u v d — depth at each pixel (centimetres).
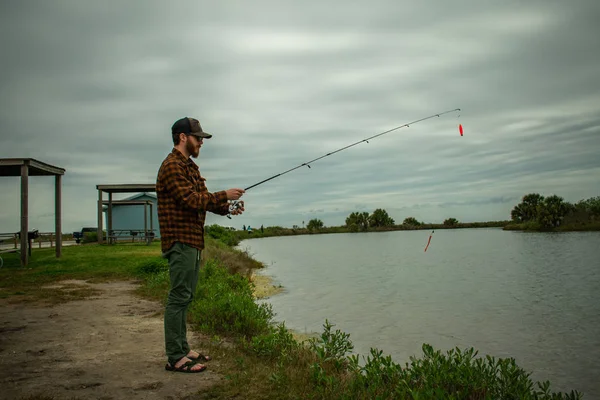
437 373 380
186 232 385
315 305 1098
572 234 5016
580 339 793
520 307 1091
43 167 1455
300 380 377
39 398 322
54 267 1288
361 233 8738
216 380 370
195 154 412
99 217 2506
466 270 1923
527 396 359
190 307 673
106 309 695
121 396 332
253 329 581
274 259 2638
